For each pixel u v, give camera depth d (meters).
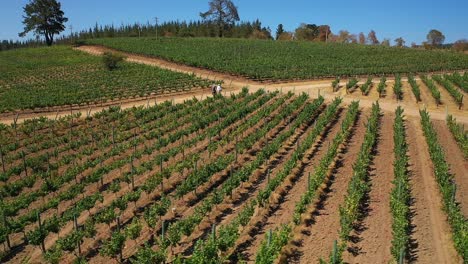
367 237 20.67
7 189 26.25
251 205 21.86
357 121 43.47
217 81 67.00
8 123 45.00
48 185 26.25
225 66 78.12
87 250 20.33
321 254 19.23
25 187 27.91
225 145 35.66
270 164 31.38
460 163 30.78
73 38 161.50
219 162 28.89
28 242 20.89
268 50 106.12
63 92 60.16
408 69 81.25
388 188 26.31
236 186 25.52
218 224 22.50
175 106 48.19
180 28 162.25
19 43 182.25
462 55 105.50
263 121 43.16
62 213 24.16
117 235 18.66
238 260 19.09
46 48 115.38
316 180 24.53
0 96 57.44
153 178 26.22
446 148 34.44
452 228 20.67
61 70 83.44
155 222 20.91
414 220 22.25
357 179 24.42
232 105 46.72
